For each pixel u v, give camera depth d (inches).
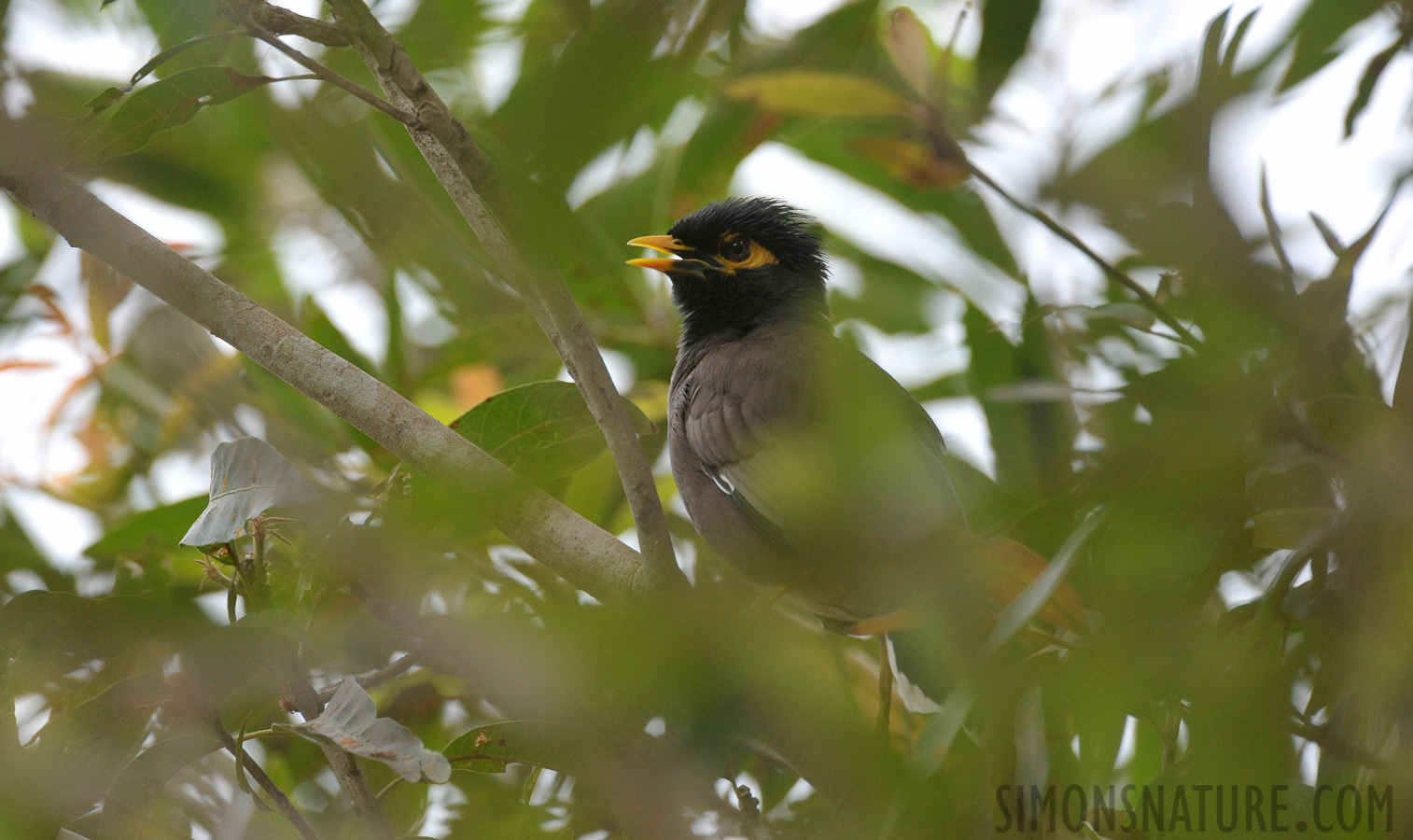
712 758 152.3
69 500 329.7
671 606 104.1
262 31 189.5
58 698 214.1
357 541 200.2
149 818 215.3
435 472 219.8
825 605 267.9
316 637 252.1
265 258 346.6
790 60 230.2
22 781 180.7
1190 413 120.7
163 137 326.0
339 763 208.8
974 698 116.8
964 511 255.0
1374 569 133.0
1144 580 125.0
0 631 180.5
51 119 201.0
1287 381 142.1
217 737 198.8
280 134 257.8
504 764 214.1
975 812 120.9
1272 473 162.1
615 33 120.9
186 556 265.6
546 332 225.5
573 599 254.2
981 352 253.1
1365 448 133.0
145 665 189.3
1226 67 136.6
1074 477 184.1
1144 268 182.2
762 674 104.4
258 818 238.4
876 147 185.9
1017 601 123.3
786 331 327.3
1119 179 133.3
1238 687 123.3
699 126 242.4
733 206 348.8
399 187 253.8
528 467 251.8
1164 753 173.0
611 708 145.9
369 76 252.8
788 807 223.0
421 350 348.8
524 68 226.7
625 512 330.0
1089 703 126.8
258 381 307.3
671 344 360.2
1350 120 180.2
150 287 237.6
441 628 129.5
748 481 286.2
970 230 295.7
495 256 215.9
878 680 288.4
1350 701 156.0
